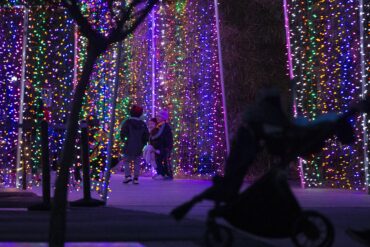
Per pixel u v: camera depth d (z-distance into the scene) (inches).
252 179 1004.6
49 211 537.6
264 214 305.1
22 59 796.6
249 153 306.7
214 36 1099.3
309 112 859.4
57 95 852.0
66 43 828.0
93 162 810.8
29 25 794.8
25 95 831.1
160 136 1070.4
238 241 361.1
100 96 825.5
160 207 585.9
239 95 1102.4
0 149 839.1
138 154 948.0
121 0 441.7
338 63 834.8
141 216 492.7
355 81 805.2
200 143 1103.0
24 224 437.1
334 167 876.6
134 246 350.9
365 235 348.5
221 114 1092.5
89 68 342.3
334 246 349.7
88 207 579.2
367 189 738.8
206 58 1104.8
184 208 304.0
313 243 313.4
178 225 430.9
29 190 788.0
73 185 816.3
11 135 839.1
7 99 831.7
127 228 414.0
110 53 812.6
